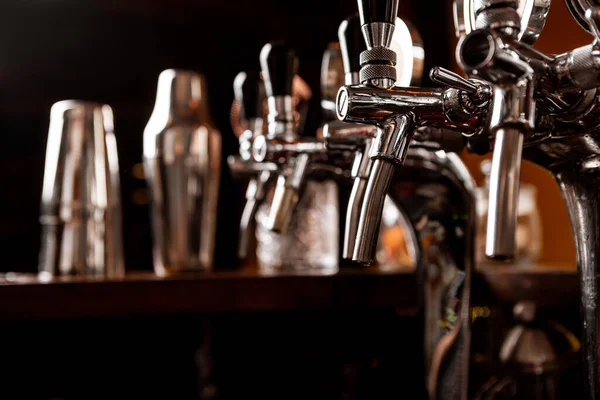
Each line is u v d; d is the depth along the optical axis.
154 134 0.98
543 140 0.43
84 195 0.92
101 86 1.98
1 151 1.92
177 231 0.97
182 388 1.29
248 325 1.06
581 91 0.36
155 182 0.98
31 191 1.92
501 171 0.31
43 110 1.95
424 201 0.69
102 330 1.20
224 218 1.83
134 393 1.24
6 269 1.88
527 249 1.17
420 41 0.50
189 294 0.78
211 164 0.99
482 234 1.16
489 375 0.82
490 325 0.90
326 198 1.09
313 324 1.02
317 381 1.00
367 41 0.41
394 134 0.39
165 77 1.02
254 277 0.79
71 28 1.92
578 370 0.72
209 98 1.94
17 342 1.09
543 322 0.76
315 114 0.85
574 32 0.74
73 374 1.14
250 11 1.85
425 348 0.71
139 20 1.90
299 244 1.08
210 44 1.96
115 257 0.96
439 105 0.39
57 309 0.74
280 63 0.58
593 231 0.46
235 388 1.05
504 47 0.33
